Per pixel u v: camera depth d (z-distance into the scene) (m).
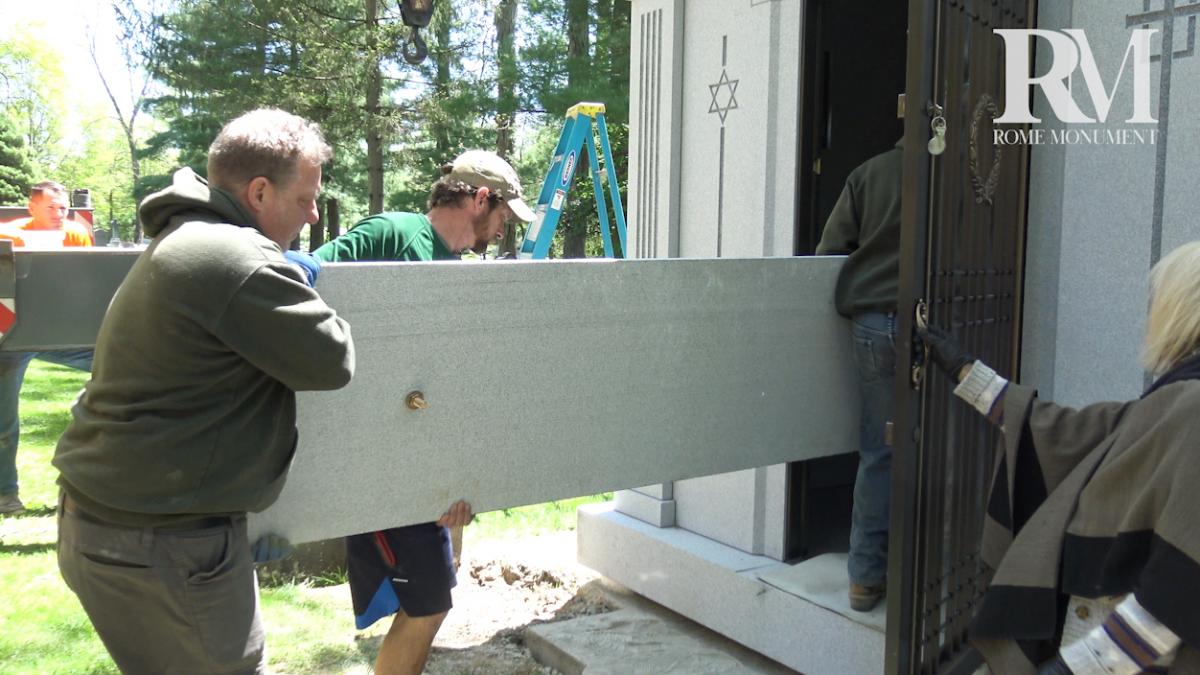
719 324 2.80
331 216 22.11
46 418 8.46
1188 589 1.47
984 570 3.13
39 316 1.95
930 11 2.48
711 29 4.12
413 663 3.05
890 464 3.20
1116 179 3.04
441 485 2.31
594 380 2.55
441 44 18.16
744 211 3.99
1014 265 3.23
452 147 17.84
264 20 16.84
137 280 1.79
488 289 2.34
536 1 15.67
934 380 2.69
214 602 1.88
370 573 3.02
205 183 1.96
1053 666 1.67
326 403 2.14
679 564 4.14
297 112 16.98
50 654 3.66
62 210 7.03
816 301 3.06
